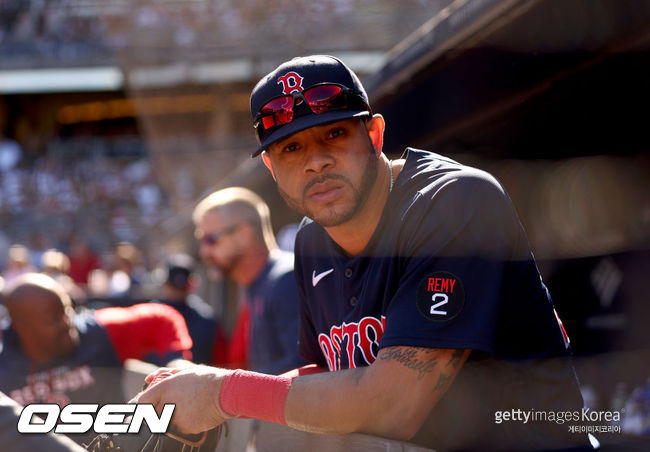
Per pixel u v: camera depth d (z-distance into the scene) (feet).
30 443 2.62
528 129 8.18
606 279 7.94
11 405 2.74
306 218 4.31
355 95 3.54
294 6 18.45
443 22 6.87
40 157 48.83
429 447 3.44
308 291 4.28
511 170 8.89
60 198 46.70
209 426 3.35
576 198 8.28
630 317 7.63
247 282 8.77
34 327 6.95
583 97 7.02
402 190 3.63
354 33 16.79
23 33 35.65
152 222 44.62
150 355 8.14
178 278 11.39
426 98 8.02
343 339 3.95
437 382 3.15
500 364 3.46
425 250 3.29
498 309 3.24
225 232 8.64
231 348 10.57
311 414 3.17
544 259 8.62
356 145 3.57
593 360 6.51
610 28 5.33
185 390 3.36
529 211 8.85
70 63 34.73
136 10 26.00
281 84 3.50
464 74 7.11
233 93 26.63
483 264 3.24
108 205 46.32
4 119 49.67
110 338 7.63
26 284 7.06
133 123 52.21
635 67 6.08
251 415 3.27
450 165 3.57
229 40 23.27
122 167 48.08
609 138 7.69
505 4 5.71
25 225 45.91
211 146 29.78
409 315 3.19
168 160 31.09
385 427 3.14
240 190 9.04
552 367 3.64
